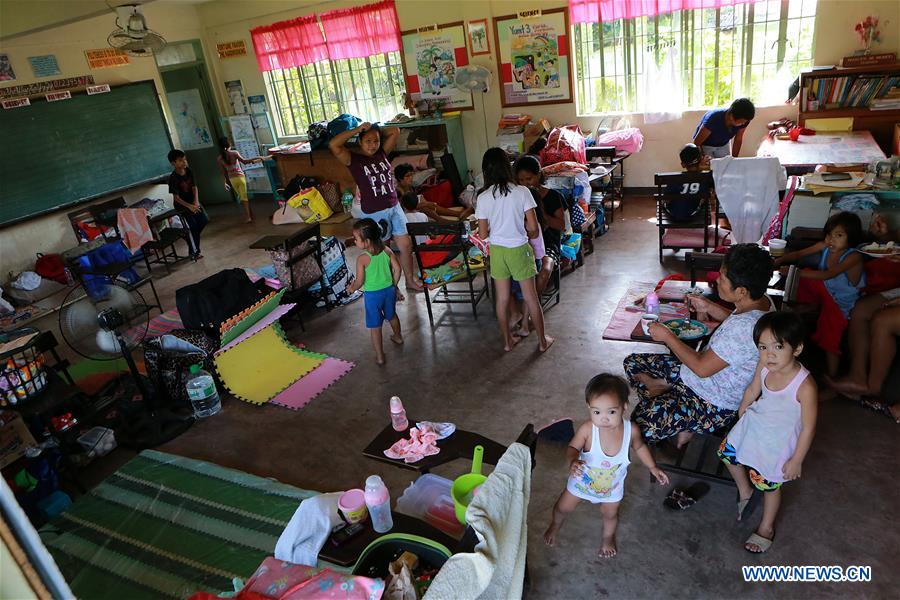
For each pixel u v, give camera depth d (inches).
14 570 30.9
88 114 311.4
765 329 91.8
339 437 153.5
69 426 149.3
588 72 301.6
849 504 113.3
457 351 185.3
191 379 169.2
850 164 192.5
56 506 137.0
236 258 300.7
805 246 164.7
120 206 309.4
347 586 71.3
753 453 99.9
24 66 288.2
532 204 159.6
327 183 333.7
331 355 193.5
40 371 143.3
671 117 288.7
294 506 129.7
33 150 288.8
